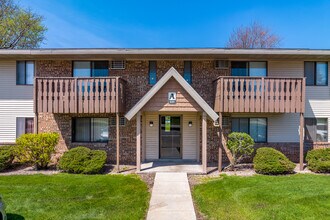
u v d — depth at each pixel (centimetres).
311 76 1238
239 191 750
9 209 618
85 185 818
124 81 1175
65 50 1119
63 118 1218
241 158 1141
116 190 773
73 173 997
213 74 1220
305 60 1230
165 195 740
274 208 614
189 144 1254
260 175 953
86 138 1232
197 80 1220
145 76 1222
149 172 996
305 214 579
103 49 1118
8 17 2347
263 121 1241
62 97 1062
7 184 829
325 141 1233
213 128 1223
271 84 1067
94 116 1223
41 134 1052
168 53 1119
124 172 1023
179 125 1262
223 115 1217
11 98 1238
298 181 845
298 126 1234
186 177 927
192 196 733
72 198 700
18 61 1238
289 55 1141
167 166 1105
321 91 1234
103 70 1230
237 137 1042
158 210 631
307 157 1077
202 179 918
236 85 1062
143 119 1235
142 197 714
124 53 1120
